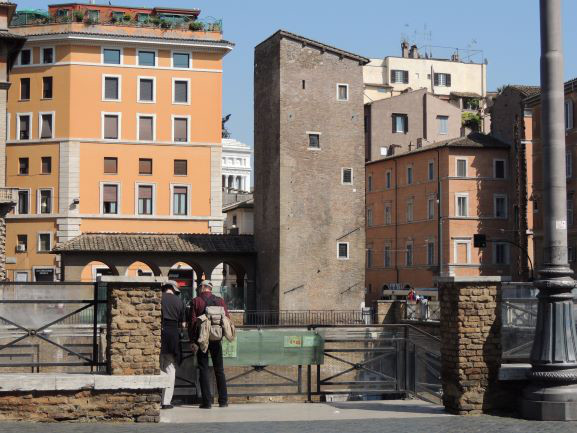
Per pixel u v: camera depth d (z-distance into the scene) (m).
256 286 77.75
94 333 15.95
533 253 78.56
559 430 14.63
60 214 76.88
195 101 79.88
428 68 125.81
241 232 99.25
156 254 71.19
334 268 75.75
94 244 69.50
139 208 78.56
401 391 19.72
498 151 88.25
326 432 14.32
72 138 77.19
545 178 16.80
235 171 196.75
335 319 74.06
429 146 92.62
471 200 87.81
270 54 78.38
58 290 16.11
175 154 79.25
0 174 57.12
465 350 16.66
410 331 22.22
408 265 95.25
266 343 19.25
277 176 75.56
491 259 87.94
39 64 78.12
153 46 78.94
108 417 15.32
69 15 77.75
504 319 18.39
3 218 57.06
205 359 17.62
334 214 76.31
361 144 77.75
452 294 16.88
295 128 76.00
